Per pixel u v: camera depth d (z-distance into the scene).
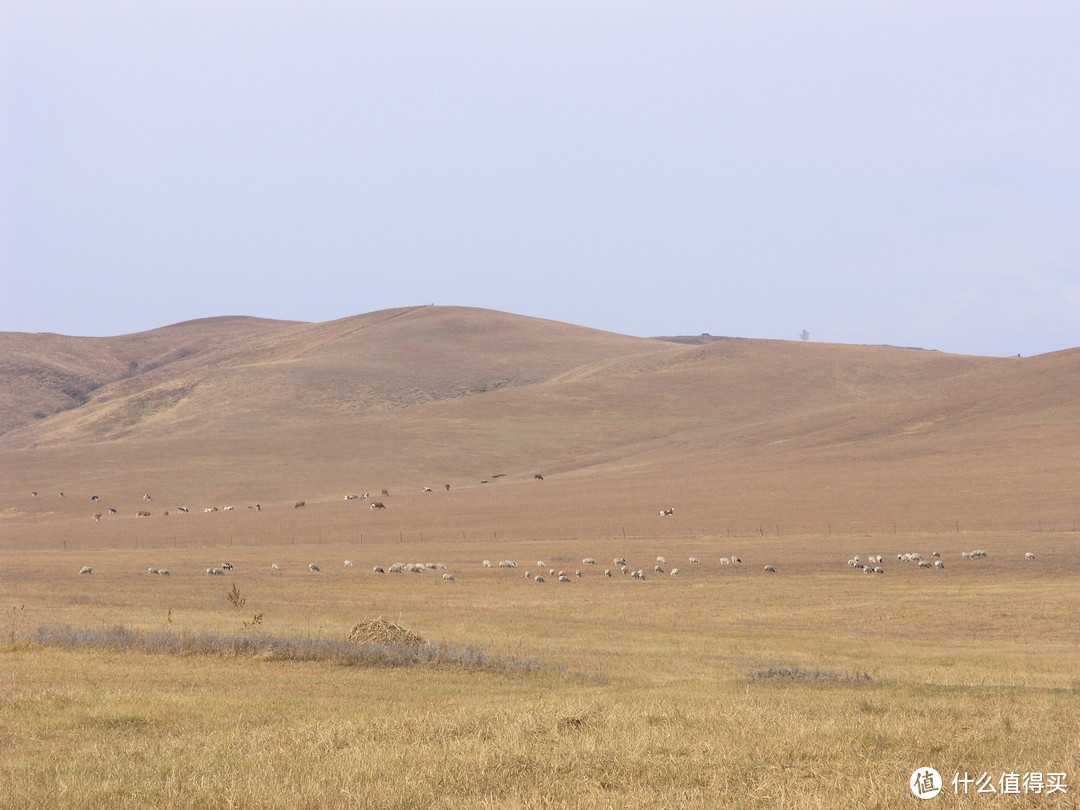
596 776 26.23
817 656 64.19
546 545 168.75
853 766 26.95
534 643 68.25
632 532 186.38
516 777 26.09
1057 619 85.31
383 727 32.31
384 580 120.81
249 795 24.05
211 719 34.97
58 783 25.17
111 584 106.25
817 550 148.75
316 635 65.62
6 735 31.78
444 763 27.06
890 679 51.34
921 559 133.75
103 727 33.31
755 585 115.06
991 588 105.81
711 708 36.38
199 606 88.69
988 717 34.53
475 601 100.06
